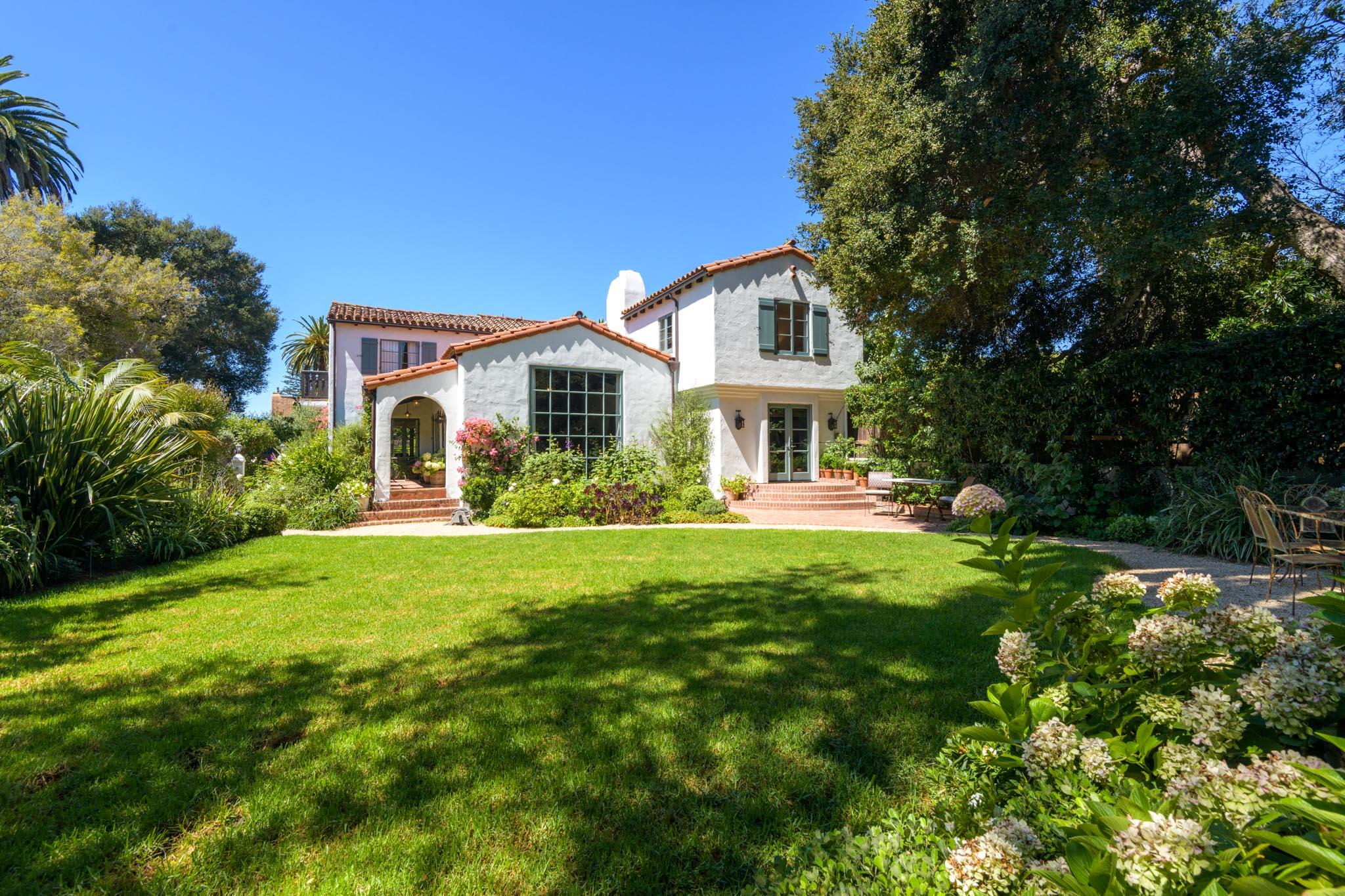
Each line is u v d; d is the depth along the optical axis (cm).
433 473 1847
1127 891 113
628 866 228
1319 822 106
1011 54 926
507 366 1565
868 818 252
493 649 471
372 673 423
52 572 730
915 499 1505
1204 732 157
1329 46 910
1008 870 138
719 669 424
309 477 1420
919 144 977
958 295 1199
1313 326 860
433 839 244
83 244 2298
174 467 959
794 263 1789
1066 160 956
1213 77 875
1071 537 1064
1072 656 232
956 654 448
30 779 287
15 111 2506
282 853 236
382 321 2130
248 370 4181
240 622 550
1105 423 1132
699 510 1494
